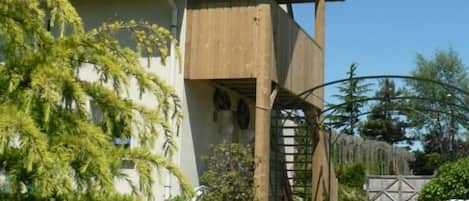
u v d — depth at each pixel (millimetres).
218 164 11047
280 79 11672
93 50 3564
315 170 14258
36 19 3504
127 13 11633
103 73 3605
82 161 3113
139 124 3596
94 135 3264
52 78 3213
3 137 2852
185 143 11312
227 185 10586
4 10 3410
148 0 11547
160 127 4148
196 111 11867
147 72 3791
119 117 3527
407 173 29453
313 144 14391
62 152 3035
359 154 24109
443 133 34688
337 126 18344
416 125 37000
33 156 2891
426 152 35688
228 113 13422
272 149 13930
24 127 2904
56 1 3551
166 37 4070
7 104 3193
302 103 14000
